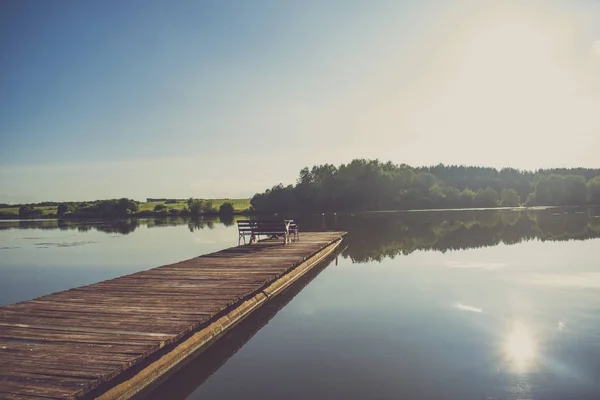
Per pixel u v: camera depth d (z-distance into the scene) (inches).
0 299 421.4
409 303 356.8
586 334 273.6
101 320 265.1
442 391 198.7
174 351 239.6
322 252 642.8
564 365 226.5
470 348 251.8
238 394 201.3
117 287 362.0
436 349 250.8
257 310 346.3
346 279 468.8
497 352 244.8
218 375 223.3
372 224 1366.9
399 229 1132.5
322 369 226.2
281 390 203.2
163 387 213.3
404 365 228.4
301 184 2689.5
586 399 190.4
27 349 217.2
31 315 277.0
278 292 411.5
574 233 916.6
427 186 2728.8
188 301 310.2
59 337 234.7
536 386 202.5
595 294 378.3
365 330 287.7
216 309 286.8
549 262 551.5
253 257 534.6
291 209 2608.3
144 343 224.1
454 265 542.3
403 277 471.2
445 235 935.0
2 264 644.1
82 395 174.6
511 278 453.7
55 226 1681.8
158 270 446.3
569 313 320.5
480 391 198.5
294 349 256.5
